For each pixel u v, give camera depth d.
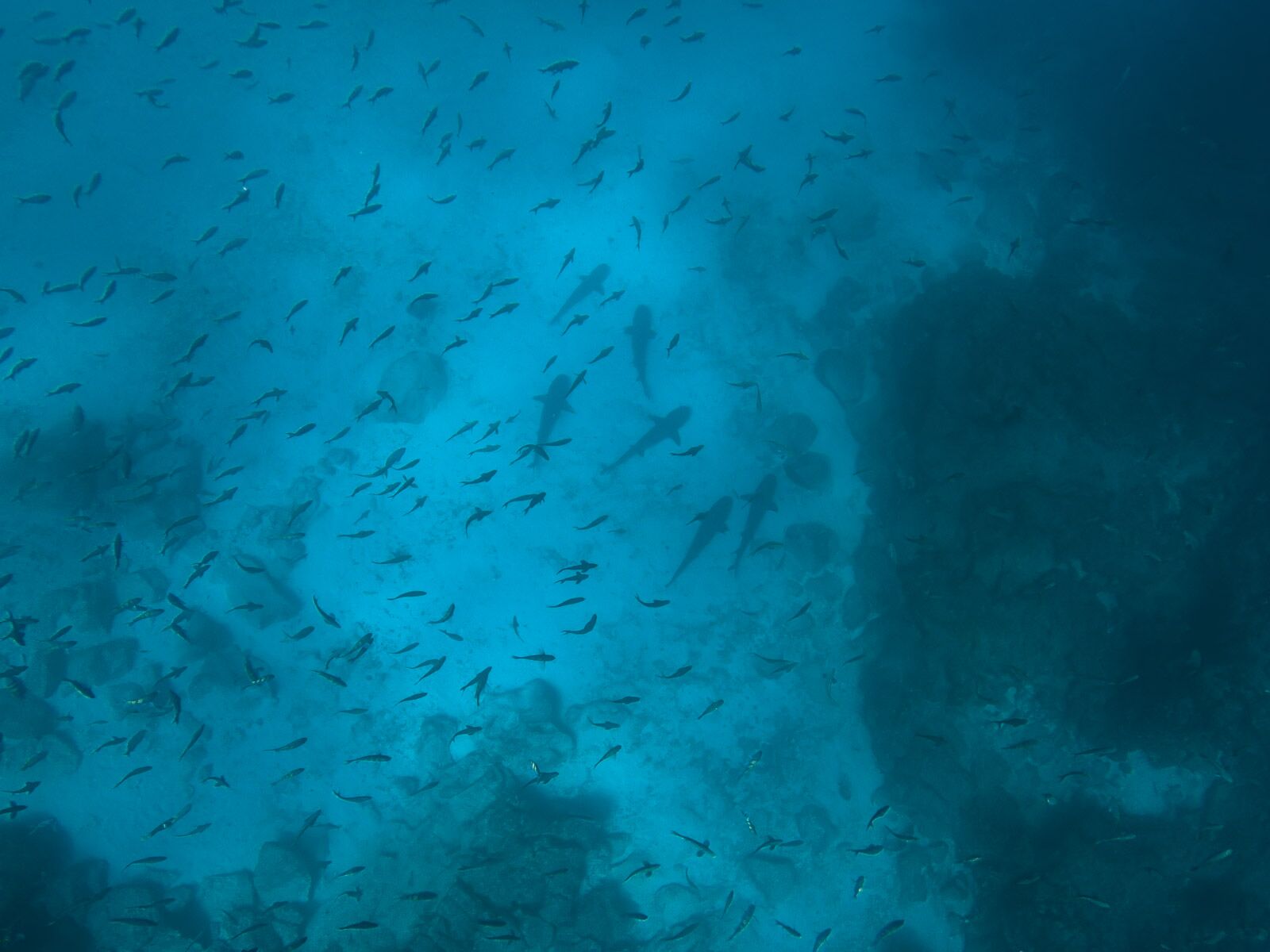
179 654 9.82
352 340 11.43
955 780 8.77
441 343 11.46
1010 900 8.21
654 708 9.88
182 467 10.44
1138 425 9.09
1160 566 8.73
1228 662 8.25
